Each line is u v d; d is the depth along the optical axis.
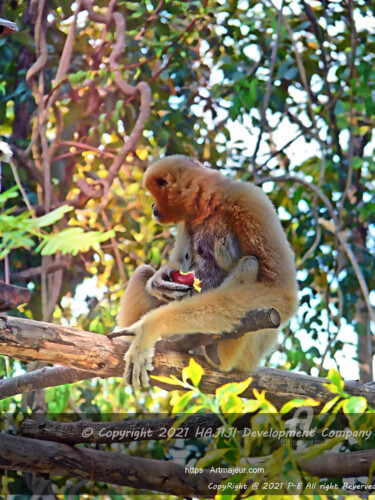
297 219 13.30
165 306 6.64
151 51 13.08
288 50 13.12
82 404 10.91
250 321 6.25
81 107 12.44
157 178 7.88
